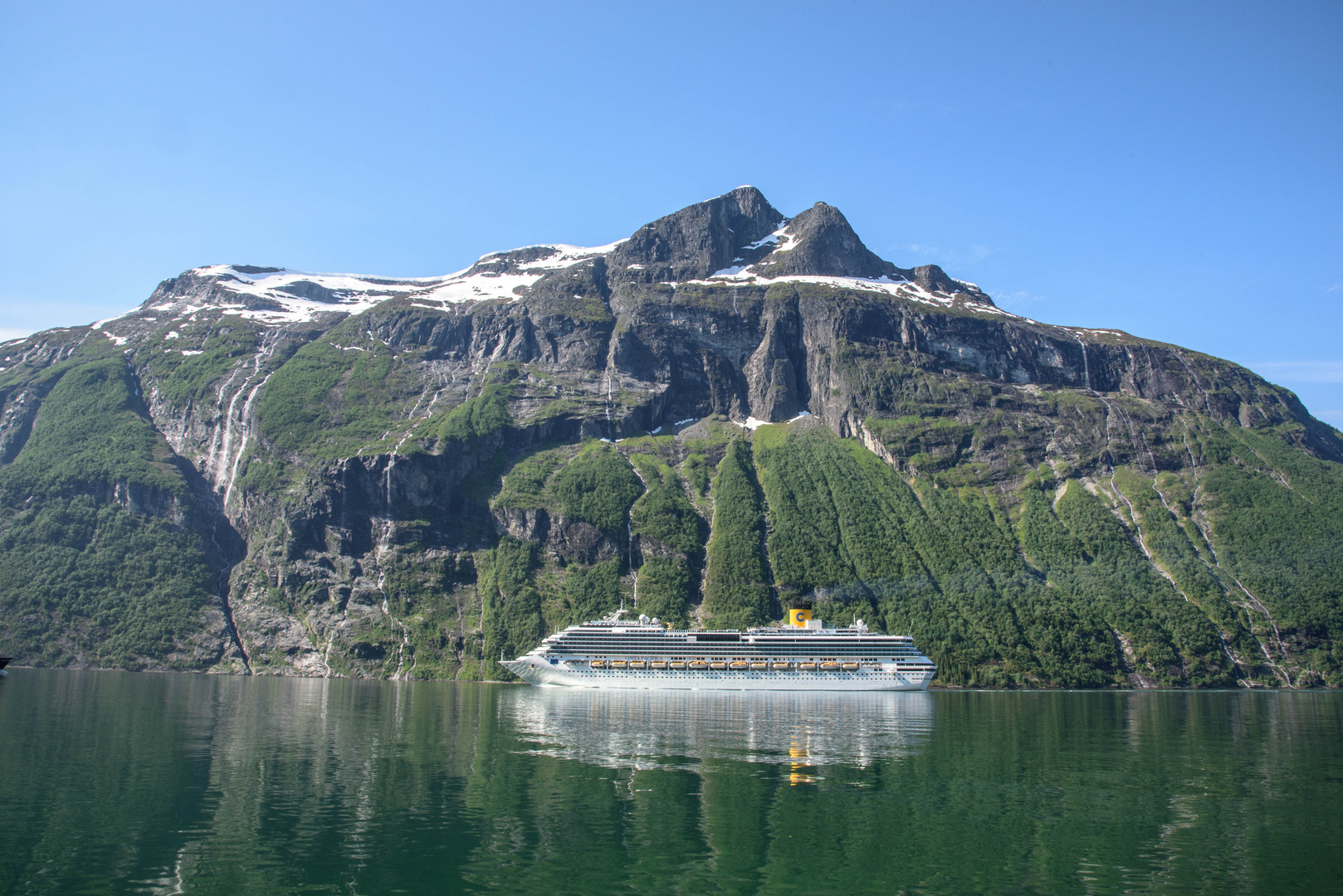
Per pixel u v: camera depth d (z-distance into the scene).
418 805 92.56
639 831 84.50
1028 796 100.06
